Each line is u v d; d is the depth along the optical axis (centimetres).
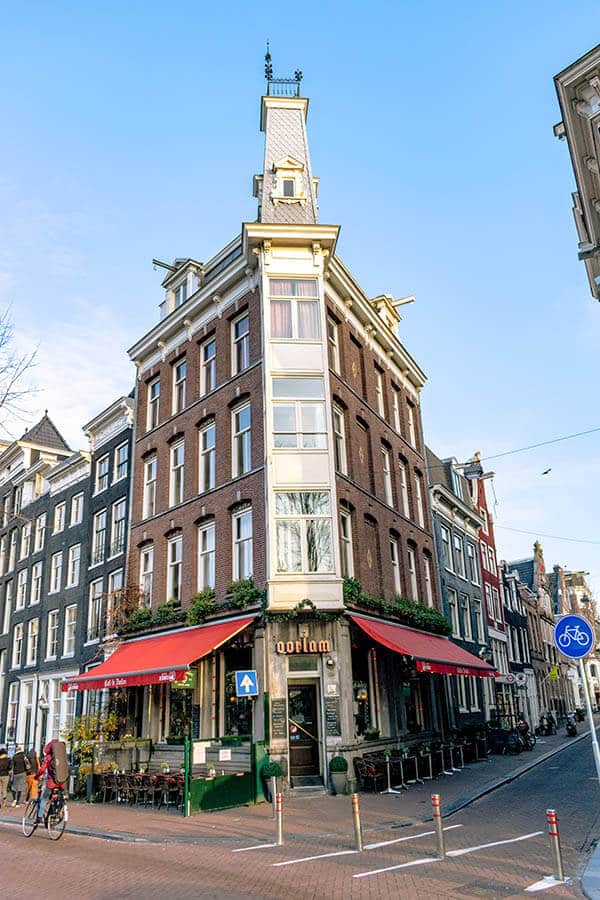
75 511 3200
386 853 1092
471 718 3169
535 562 5931
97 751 2123
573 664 6725
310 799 1692
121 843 1291
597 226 1616
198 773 1838
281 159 2556
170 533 2427
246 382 2230
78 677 2197
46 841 1349
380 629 2100
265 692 1825
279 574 1928
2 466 3978
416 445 3123
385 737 2130
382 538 2453
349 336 2519
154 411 2742
